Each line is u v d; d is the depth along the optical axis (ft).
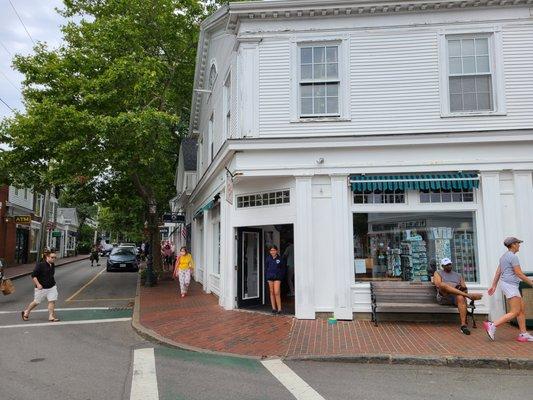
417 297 33.32
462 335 29.53
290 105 37.24
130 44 64.59
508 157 34.73
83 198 78.54
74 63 60.85
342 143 35.58
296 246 35.81
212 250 55.31
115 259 101.86
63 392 19.62
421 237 36.01
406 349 26.08
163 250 104.53
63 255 179.22
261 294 42.80
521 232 34.04
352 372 22.86
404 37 36.88
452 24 36.60
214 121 53.67
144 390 19.76
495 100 35.99
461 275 34.78
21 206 116.26
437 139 34.94
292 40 37.73
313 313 35.06
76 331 34.04
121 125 54.03
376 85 36.76
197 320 35.99
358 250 35.91
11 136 61.31
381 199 36.09
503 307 33.58
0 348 28.35
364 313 34.78
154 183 73.31
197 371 22.89
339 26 37.37
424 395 19.29
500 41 36.24
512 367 23.52
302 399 18.69
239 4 37.14
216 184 48.83
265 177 37.27
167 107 89.66
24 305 48.32
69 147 53.26
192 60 83.20
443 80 36.27
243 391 19.71
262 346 27.68
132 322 35.99
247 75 37.78
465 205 35.35
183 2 80.48
